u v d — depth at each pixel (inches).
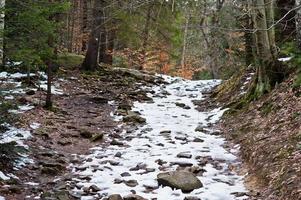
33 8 419.8
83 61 807.7
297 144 326.0
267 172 317.7
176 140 444.8
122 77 797.9
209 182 330.3
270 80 492.7
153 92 712.4
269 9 491.8
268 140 366.9
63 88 649.0
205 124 516.1
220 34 860.6
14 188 299.7
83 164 372.8
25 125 437.1
